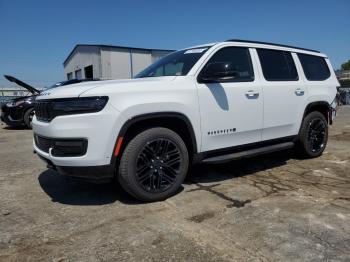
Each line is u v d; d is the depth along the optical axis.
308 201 3.62
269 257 2.50
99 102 3.24
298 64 5.33
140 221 3.16
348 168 4.96
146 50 26.89
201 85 3.94
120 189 4.08
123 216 3.29
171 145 3.71
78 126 3.22
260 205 3.51
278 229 2.95
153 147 3.59
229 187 4.12
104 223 3.13
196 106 3.85
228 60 4.32
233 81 4.29
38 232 2.98
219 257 2.51
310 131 5.43
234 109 4.22
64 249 2.67
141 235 2.88
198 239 2.79
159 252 2.60
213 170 4.90
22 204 3.68
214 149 4.11
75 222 3.17
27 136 9.11
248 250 2.61
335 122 11.38
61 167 3.36
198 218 3.21
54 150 3.39
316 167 5.04
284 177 4.53
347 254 2.53
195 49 4.41
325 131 5.69
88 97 3.24
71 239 2.84
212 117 4.00
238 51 4.48
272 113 4.72
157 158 3.62
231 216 3.24
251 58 4.59
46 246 2.73
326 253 2.54
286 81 5.01
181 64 4.21
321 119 5.57
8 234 2.95
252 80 4.50
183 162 3.80
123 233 2.92
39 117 3.78
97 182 3.41
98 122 3.23
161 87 3.62
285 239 2.77
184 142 3.98
